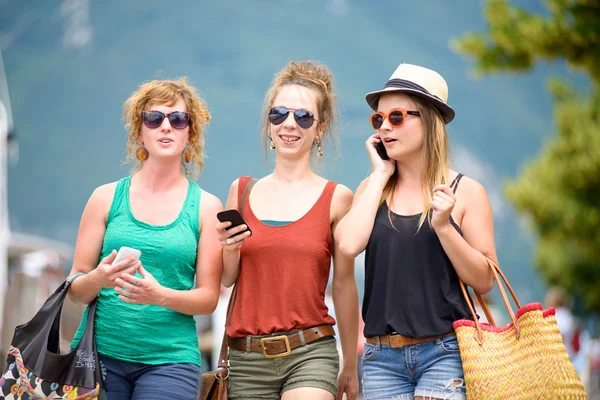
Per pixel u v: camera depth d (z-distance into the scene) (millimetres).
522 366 13742
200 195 16219
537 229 59375
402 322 14727
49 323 14805
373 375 15078
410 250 14906
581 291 68625
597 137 55281
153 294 14711
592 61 40312
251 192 16984
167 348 15359
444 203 14094
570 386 13492
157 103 15984
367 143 16203
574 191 56438
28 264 49188
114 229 15641
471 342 13953
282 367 15797
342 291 16844
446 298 14641
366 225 15211
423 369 14664
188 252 15719
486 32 42406
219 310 37250
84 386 14711
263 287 16031
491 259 14938
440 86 15656
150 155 16047
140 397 15047
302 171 17031
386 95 15711
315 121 17078
